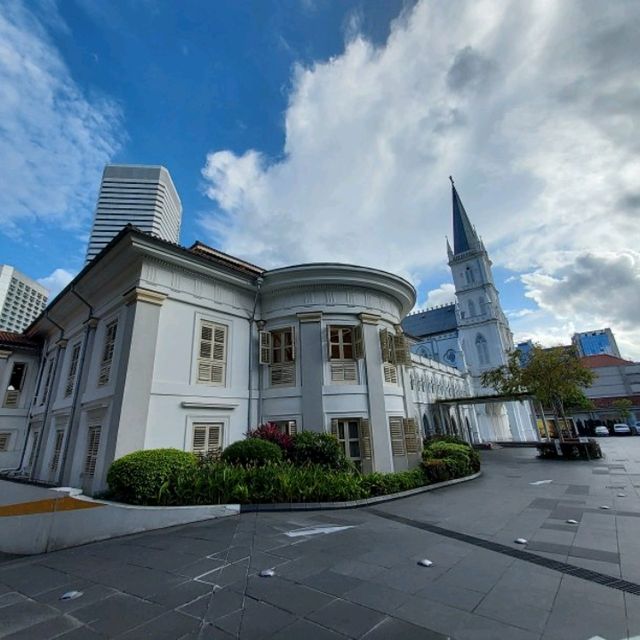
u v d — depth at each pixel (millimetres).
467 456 15133
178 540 6492
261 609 3822
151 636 3406
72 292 13953
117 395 10344
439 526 7047
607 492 10055
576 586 4148
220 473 8922
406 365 15492
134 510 7488
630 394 54312
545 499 9453
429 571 4730
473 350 55406
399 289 15578
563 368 22719
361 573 4711
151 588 4523
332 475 9766
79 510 7855
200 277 12844
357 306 14352
